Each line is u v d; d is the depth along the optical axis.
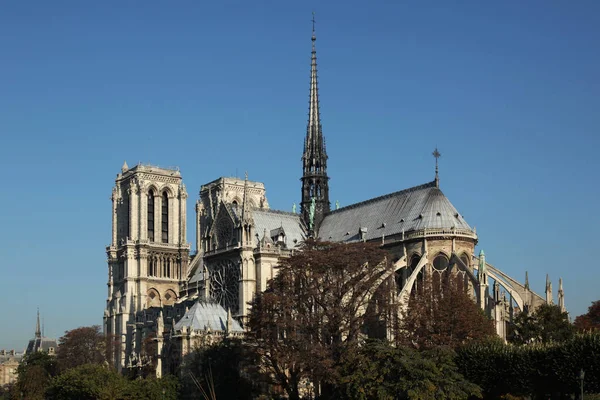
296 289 137.25
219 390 139.62
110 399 154.38
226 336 156.50
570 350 118.62
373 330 150.88
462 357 129.12
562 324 156.50
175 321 186.25
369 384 113.44
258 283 186.25
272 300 134.12
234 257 190.12
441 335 139.75
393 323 142.12
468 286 164.50
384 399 110.56
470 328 141.62
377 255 143.25
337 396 121.75
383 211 193.75
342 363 123.69
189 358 150.25
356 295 138.12
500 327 156.38
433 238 175.88
